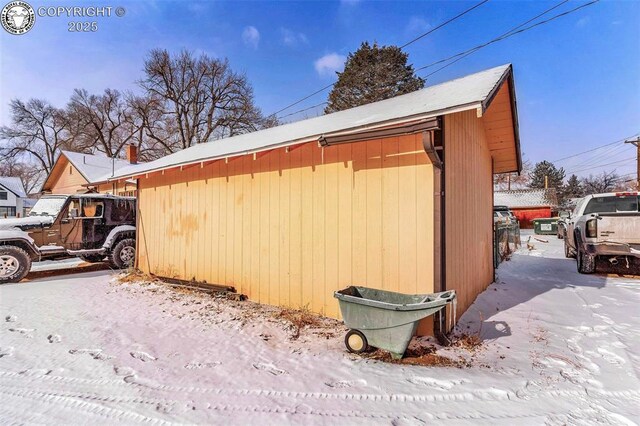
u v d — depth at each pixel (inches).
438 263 138.7
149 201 304.0
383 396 95.1
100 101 1233.4
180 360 122.8
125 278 279.9
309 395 96.3
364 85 1083.3
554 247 529.0
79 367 116.8
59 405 92.5
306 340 143.7
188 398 95.1
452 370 111.3
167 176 283.9
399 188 151.9
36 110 1246.3
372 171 160.6
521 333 146.0
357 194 165.3
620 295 209.5
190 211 261.9
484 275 231.1
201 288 238.1
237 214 225.1
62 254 305.1
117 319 175.6
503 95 191.3
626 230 254.5
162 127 1235.9
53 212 313.9
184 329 159.3
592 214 267.4
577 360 118.6
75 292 238.4
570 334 143.9
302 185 188.2
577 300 198.2
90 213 324.2
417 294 140.4
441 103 133.4
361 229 163.6
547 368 112.2
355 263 165.5
